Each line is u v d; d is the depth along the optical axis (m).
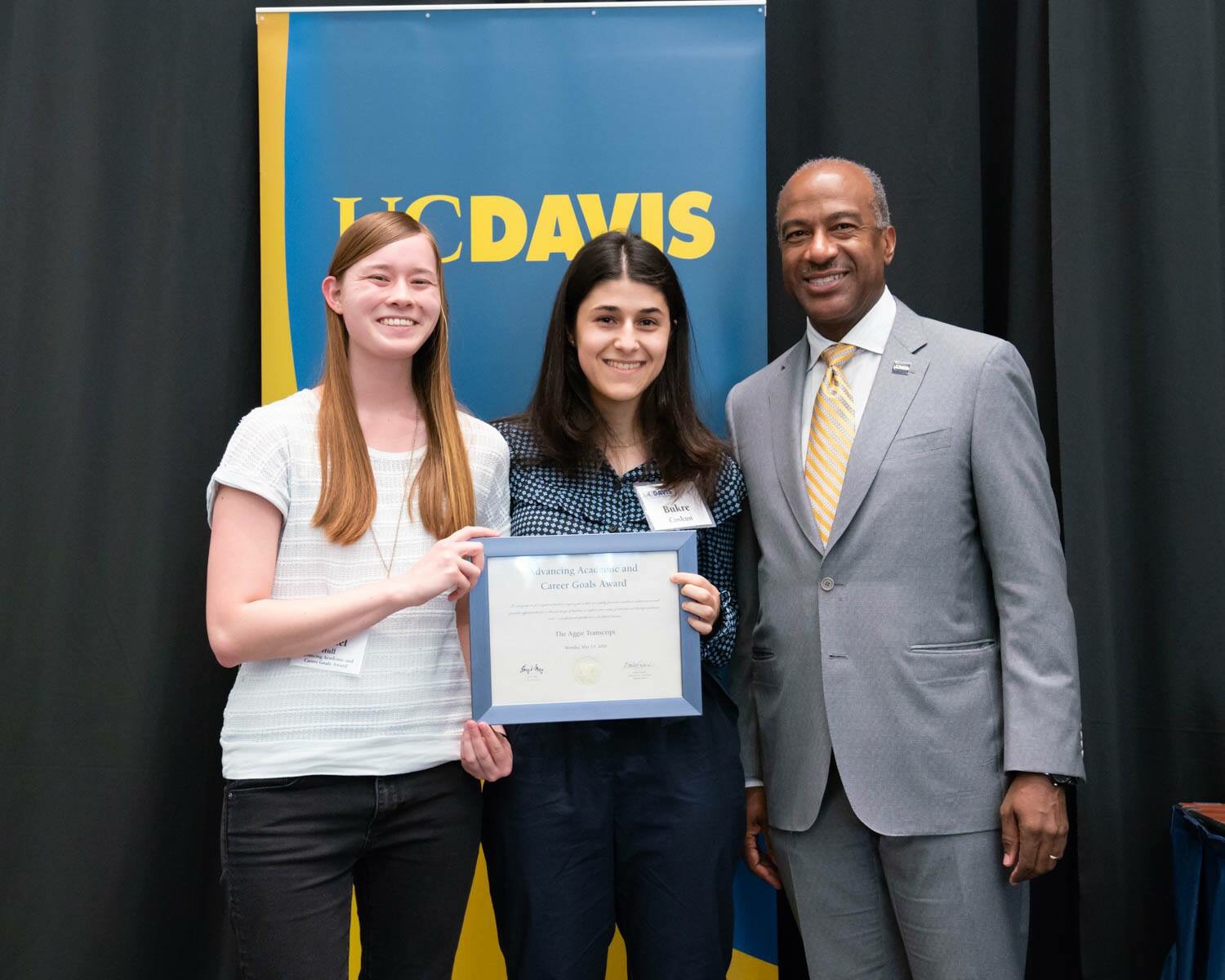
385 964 1.56
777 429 1.86
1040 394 2.25
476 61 2.13
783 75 2.33
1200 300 2.14
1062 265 2.15
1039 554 1.66
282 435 1.51
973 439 1.68
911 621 1.68
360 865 1.59
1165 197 2.14
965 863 1.65
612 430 1.83
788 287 1.86
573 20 2.14
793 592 1.76
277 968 1.43
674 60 2.14
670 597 1.63
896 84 2.25
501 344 2.14
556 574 1.62
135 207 2.22
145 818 2.18
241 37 2.25
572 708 1.59
